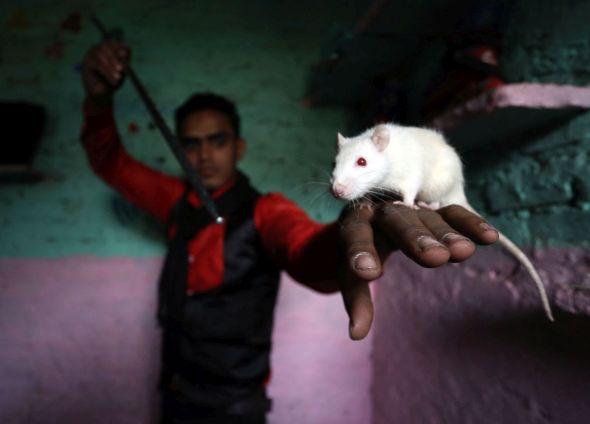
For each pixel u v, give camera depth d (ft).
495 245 3.42
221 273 3.78
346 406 5.61
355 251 1.37
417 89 4.72
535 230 3.02
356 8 5.39
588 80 2.65
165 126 3.21
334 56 4.74
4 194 4.95
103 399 5.07
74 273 5.04
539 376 2.71
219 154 4.00
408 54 4.61
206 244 3.88
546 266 2.81
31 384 4.95
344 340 5.61
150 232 5.20
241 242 3.79
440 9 3.76
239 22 5.47
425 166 2.34
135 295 5.15
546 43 2.97
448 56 3.85
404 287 4.93
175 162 5.30
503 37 3.47
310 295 5.54
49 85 5.08
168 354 3.84
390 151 2.29
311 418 5.51
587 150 2.60
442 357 4.00
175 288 3.84
